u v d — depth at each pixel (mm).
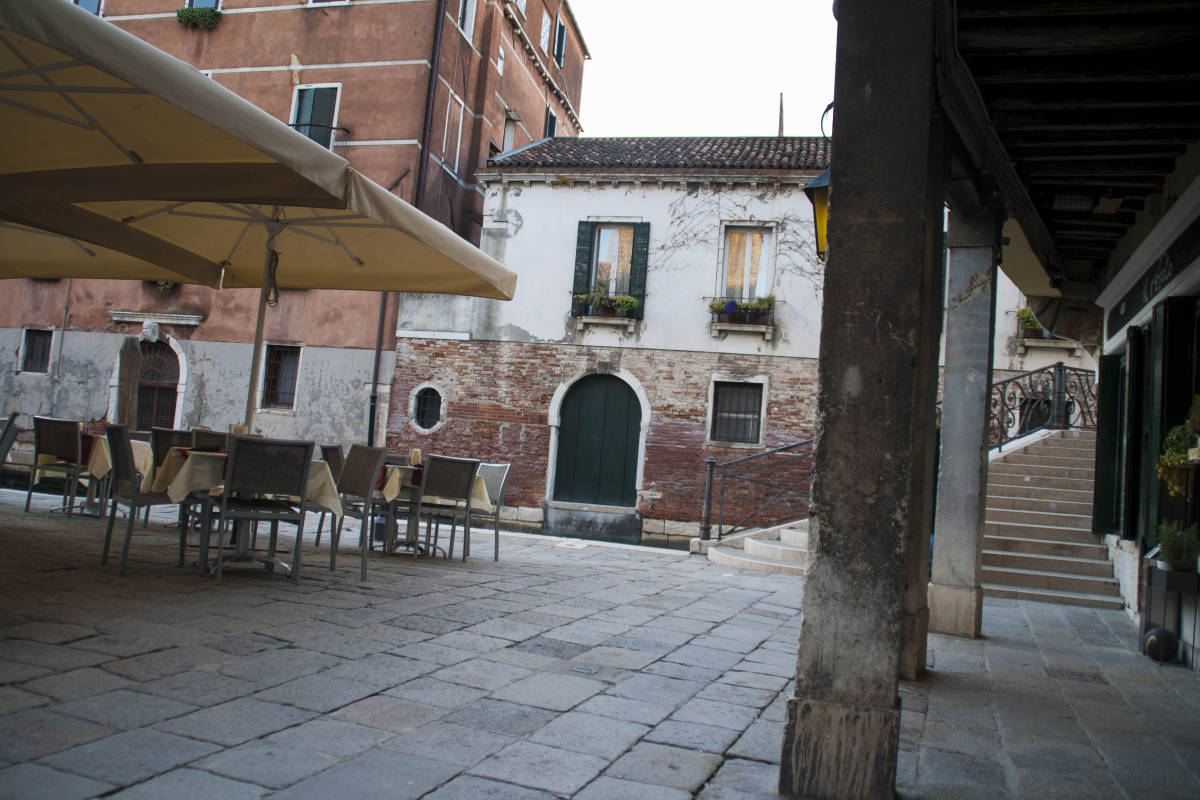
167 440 6215
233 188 5629
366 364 16938
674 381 15594
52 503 10984
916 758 3549
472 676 4125
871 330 3188
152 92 4211
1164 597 6109
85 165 5949
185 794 2551
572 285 16172
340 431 16891
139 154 5785
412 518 8242
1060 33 4480
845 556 3109
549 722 3541
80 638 4113
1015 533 10297
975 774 3381
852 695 3039
